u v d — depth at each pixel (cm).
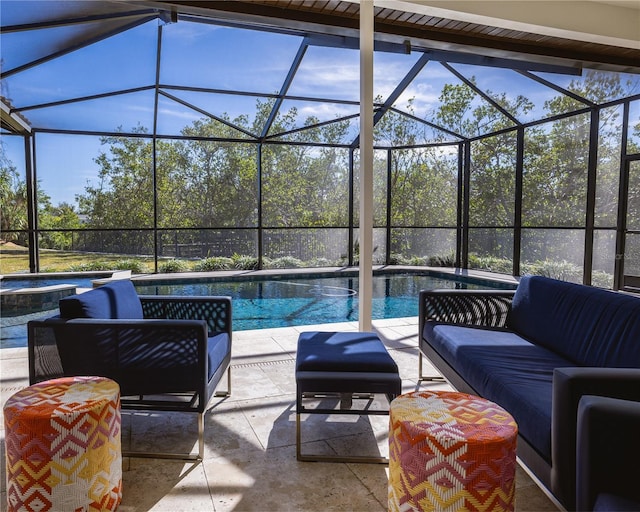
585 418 140
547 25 459
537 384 210
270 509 192
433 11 424
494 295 336
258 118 895
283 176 1072
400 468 171
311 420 277
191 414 284
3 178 915
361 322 391
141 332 232
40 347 234
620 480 137
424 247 1127
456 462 157
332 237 1114
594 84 735
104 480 182
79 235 984
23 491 172
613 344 221
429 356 324
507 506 161
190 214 1045
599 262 819
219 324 315
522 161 928
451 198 1094
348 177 1118
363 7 374
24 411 173
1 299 652
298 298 812
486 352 260
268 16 414
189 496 201
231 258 1053
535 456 178
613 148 789
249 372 358
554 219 894
